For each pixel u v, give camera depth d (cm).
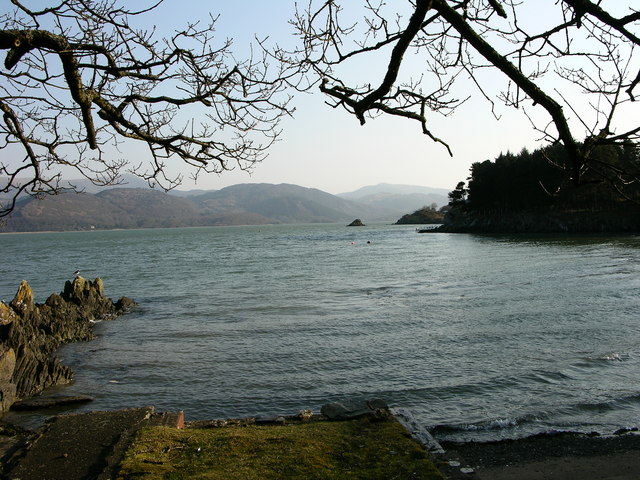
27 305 1984
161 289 3434
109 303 2614
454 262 4772
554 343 1544
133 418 627
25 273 5000
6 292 3584
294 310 2370
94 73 445
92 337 1989
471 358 1427
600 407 1019
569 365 1309
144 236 18525
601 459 745
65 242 14325
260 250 7994
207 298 2919
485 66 373
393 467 491
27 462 522
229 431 591
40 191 514
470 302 2377
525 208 10744
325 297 2769
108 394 1295
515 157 11219
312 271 4338
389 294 2795
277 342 1728
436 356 1466
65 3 422
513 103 341
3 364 1235
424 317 2052
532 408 1033
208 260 6078
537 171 8675
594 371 1255
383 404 695
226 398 1212
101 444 559
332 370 1381
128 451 524
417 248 7362
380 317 2097
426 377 1280
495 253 5681
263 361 1500
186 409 1159
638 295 2344
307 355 1541
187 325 2144
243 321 2150
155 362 1561
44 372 1363
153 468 488
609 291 2495
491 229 11275
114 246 10731
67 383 1397
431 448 568
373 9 368
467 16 368
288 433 586
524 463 745
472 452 800
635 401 1044
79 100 429
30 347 1642
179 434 573
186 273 4512
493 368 1323
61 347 1836
